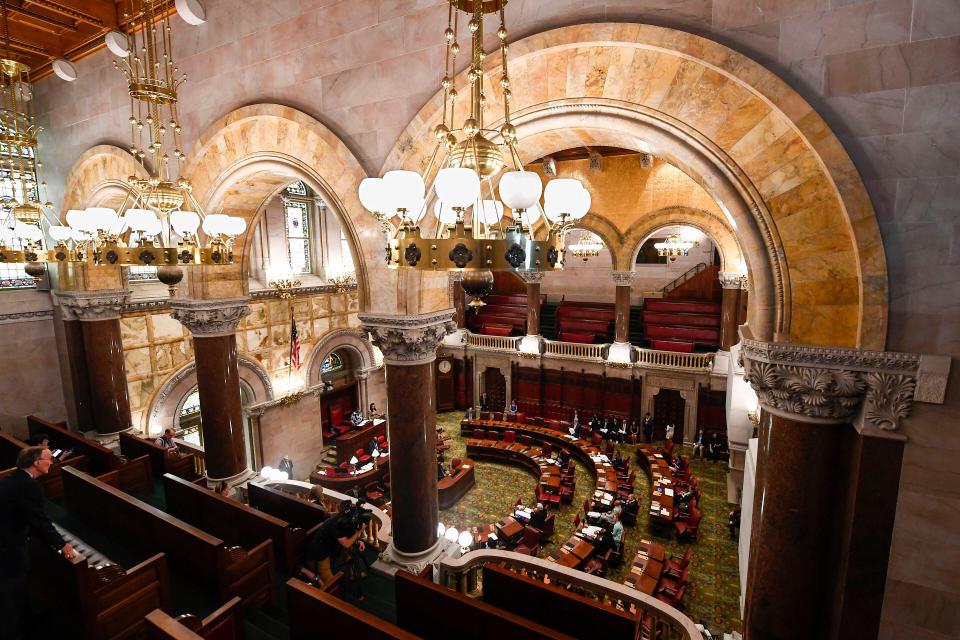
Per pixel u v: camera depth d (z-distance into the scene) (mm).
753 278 4859
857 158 4117
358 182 6762
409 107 6301
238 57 7723
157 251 5645
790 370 4461
